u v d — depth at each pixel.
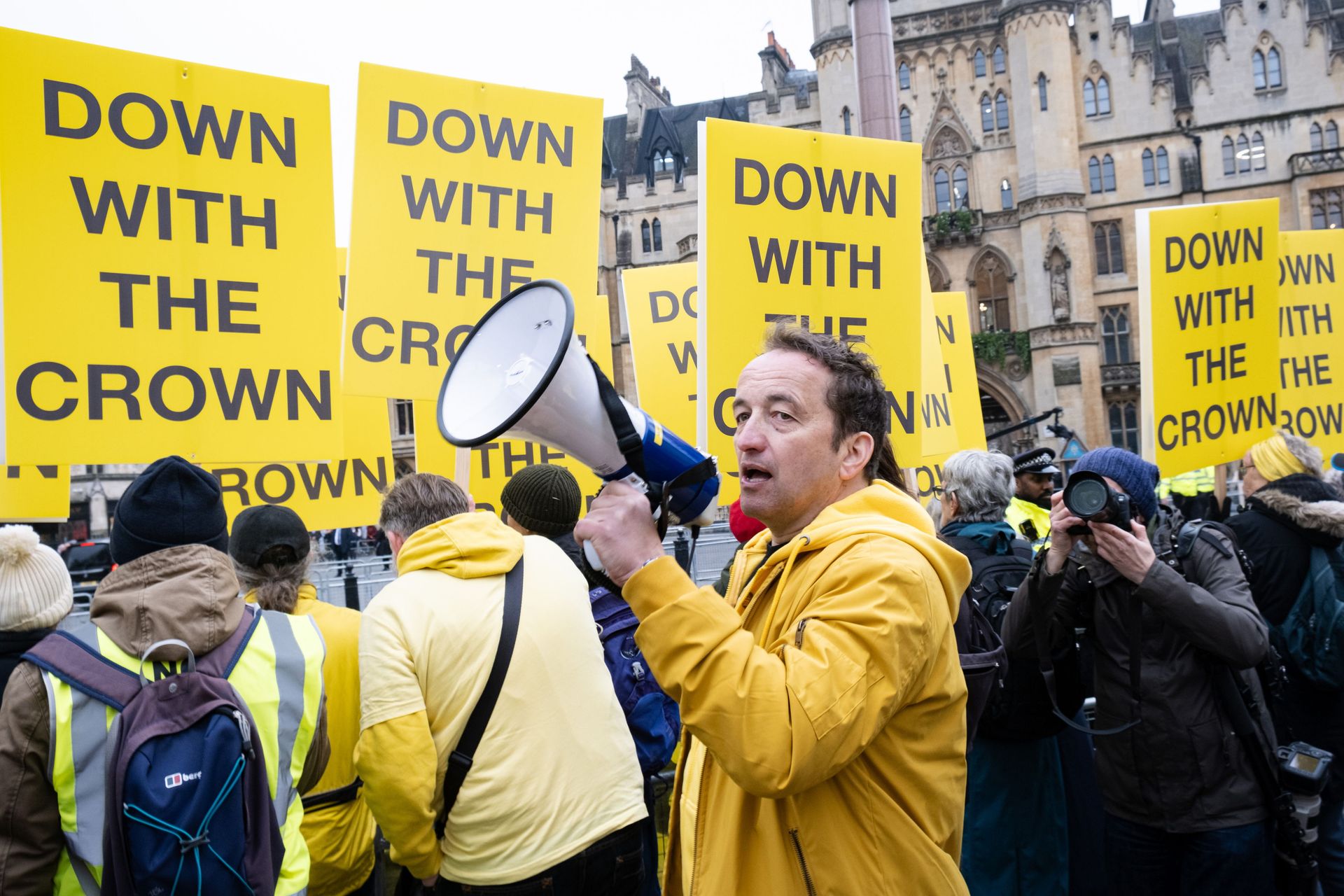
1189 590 2.47
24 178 3.12
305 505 4.66
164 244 3.32
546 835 2.17
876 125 7.50
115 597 1.84
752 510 1.55
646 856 2.94
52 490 3.71
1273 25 34.28
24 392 3.08
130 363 3.24
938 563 1.41
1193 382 4.95
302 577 2.59
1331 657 3.26
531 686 2.20
